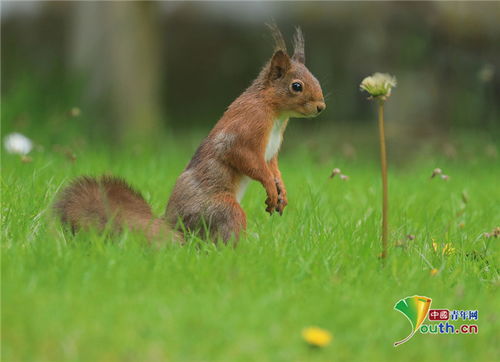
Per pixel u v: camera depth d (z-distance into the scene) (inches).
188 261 319.6
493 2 979.3
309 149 764.0
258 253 336.8
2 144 671.8
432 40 980.6
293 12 1071.6
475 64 974.4
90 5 936.9
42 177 474.3
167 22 1106.7
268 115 374.6
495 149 750.5
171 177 538.6
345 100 1036.5
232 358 242.5
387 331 269.4
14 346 237.3
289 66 378.6
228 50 1118.4
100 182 364.2
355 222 415.2
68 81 881.5
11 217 370.9
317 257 338.0
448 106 968.3
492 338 275.7
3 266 295.7
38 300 264.2
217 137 370.3
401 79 974.4
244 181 375.9
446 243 399.5
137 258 317.1
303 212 434.9
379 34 1008.9
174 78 1129.4
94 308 263.4
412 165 810.8
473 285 330.0
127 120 934.4
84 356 234.7
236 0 1106.7
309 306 280.1
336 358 250.7
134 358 234.5
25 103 807.7
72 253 317.4
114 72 931.3
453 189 562.9
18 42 1103.6
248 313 266.4
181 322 255.4
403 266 337.7
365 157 880.3
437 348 265.6
